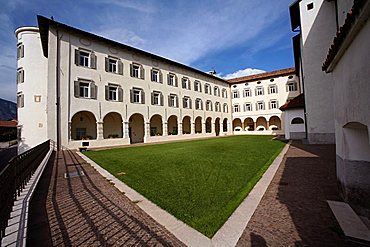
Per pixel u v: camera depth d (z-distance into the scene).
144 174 7.54
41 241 3.28
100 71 20.73
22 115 20.66
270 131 37.19
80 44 19.50
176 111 29.16
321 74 16.06
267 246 3.02
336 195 4.94
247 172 7.51
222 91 39.19
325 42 16.03
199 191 5.51
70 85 18.45
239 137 29.75
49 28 17.72
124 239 3.29
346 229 3.39
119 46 22.39
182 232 3.45
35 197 5.26
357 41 3.35
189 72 32.25
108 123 23.53
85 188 6.00
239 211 4.22
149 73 25.72
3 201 3.12
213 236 3.31
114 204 4.73
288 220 3.79
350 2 5.68
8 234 2.94
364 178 4.20
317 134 16.06
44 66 21.53
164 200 4.88
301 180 6.31
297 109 21.97
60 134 17.45
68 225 3.79
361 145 4.29
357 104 3.48
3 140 42.00
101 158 11.76
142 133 27.39
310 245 3.02
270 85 37.53
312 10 16.64
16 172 4.50
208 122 38.88
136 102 23.88
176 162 9.76
